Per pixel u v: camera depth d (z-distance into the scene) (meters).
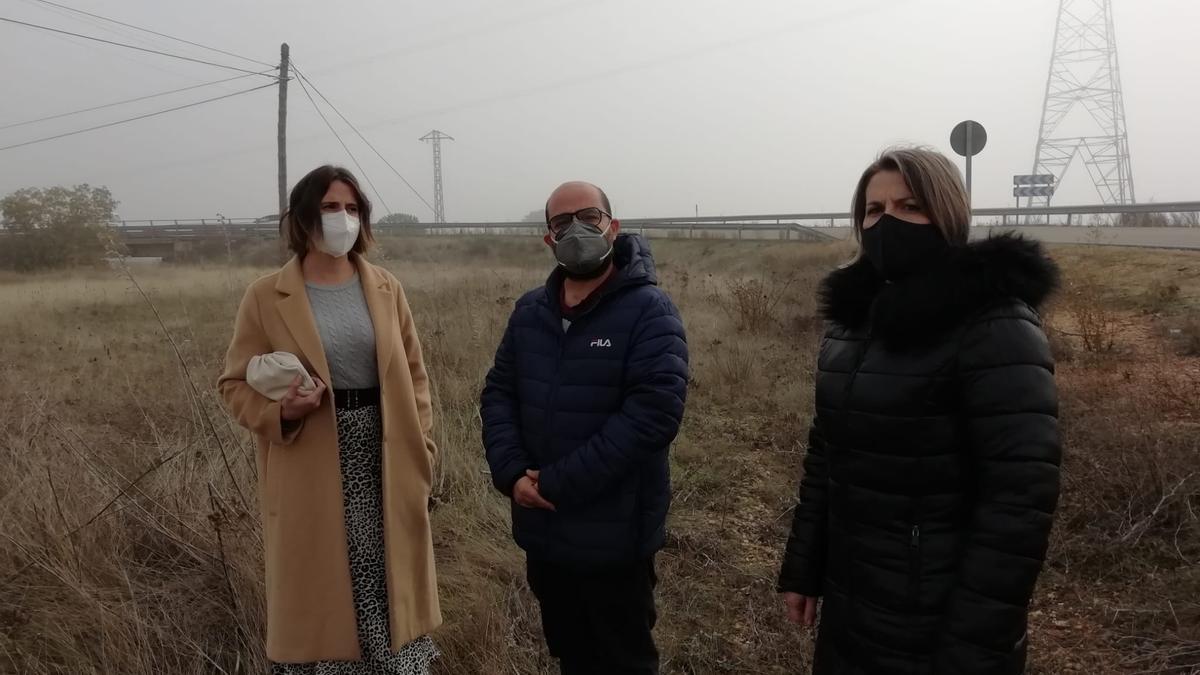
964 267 1.61
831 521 1.89
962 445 1.63
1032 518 1.48
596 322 2.31
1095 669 2.81
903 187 1.74
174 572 3.27
